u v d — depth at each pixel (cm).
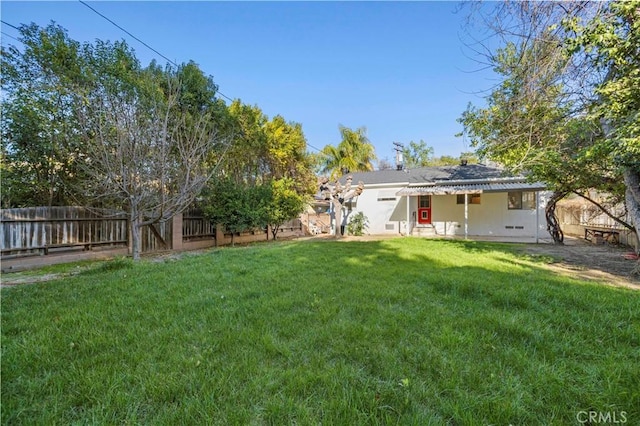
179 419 168
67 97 774
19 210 696
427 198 1555
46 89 746
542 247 999
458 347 252
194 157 905
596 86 493
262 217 1226
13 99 729
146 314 333
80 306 360
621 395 188
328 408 178
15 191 789
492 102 702
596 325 296
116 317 323
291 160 1841
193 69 1109
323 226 2091
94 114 737
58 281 500
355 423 165
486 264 639
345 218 1702
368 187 1655
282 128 1789
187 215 1127
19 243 695
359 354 242
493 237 1354
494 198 1416
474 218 1452
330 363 229
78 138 759
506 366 224
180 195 820
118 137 723
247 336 273
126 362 229
